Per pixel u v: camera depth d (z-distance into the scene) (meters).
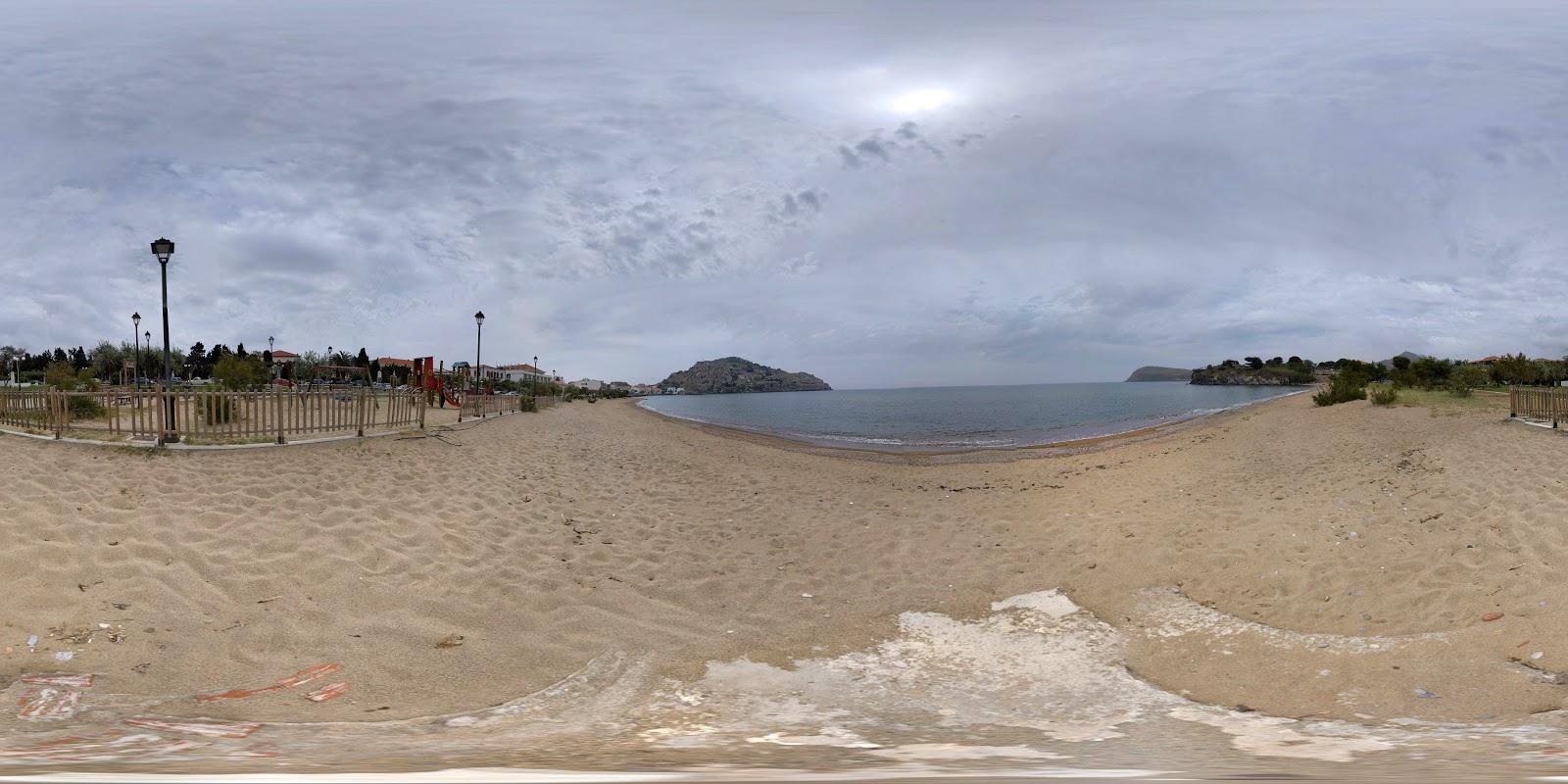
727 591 8.24
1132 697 5.35
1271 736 4.17
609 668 6.04
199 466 9.98
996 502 13.29
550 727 4.63
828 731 4.53
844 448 25.30
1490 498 9.62
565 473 14.32
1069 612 7.41
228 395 11.39
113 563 6.92
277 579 7.22
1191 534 9.77
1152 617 7.09
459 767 3.09
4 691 4.75
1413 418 19.70
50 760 3.43
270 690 5.18
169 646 5.71
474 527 9.66
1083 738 4.22
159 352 50.47
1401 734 4.09
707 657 6.37
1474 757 3.42
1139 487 13.99
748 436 30.66
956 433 32.94
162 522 8.00
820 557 9.62
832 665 6.21
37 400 11.18
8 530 7.13
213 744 3.90
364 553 8.16
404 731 4.43
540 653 6.32
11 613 5.80
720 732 4.49
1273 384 140.25
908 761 3.40
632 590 8.15
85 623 5.85
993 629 7.08
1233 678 5.61
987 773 3.01
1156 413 45.25
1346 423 21.20
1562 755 3.41
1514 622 5.83
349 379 54.34
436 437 14.57
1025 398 89.94
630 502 12.59
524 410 30.52
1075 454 21.64
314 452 11.50
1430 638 5.83
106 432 11.38
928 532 10.80
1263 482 13.48
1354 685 5.19
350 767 3.23
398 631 6.49
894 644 6.75
